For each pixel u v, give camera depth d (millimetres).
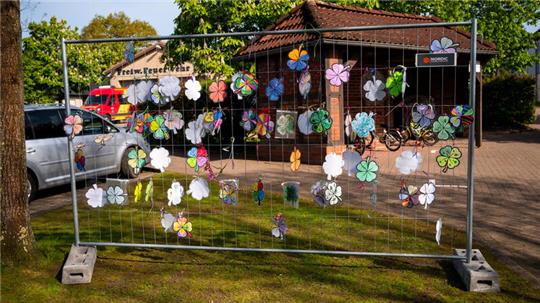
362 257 4773
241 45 14320
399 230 5684
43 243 5328
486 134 18109
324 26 10852
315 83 11242
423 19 15062
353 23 12086
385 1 19844
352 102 15023
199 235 5641
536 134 17656
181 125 4504
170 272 4523
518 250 4961
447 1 19453
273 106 12227
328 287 4094
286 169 10570
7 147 4570
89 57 25906
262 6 14500
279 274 4402
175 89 4449
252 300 3898
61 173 8328
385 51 12258
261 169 10625
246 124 4453
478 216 6348
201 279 4340
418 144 5594
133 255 4988
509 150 13250
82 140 8766
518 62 19953
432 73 16875
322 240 5332
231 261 4762
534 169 10047
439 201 7215
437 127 4082
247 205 7059
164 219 4664
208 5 14062
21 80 4633
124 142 9641
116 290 4172
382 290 4012
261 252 4953
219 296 3994
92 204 4695
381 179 9078
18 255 4633
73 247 4777
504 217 6289
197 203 7355
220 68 13062
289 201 4367
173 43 13656
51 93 26375
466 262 4207
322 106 4395
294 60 4219
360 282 4180
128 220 6461
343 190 8086
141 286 4230
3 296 4066
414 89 17312
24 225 4684
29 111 8070
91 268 4457
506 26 19250
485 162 11164
